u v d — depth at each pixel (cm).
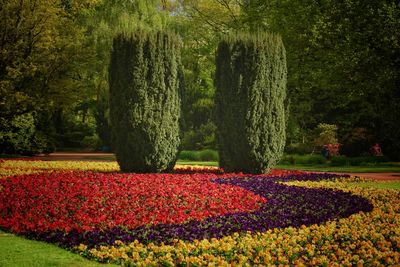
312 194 1077
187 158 2781
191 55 3666
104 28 3159
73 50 2348
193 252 591
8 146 2550
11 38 2208
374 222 795
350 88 2350
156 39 1416
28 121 2589
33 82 2275
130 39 1410
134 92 1398
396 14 2206
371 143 2736
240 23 3103
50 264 545
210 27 3738
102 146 3722
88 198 923
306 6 2558
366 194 1109
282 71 1522
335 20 2428
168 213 816
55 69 2283
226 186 1118
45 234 683
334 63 2353
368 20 2323
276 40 1514
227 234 681
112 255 578
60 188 1030
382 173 1848
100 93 3331
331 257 598
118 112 1417
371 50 2248
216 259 561
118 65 1418
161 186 1062
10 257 568
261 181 1270
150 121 1395
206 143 3300
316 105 3072
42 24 2216
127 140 1406
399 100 2288
